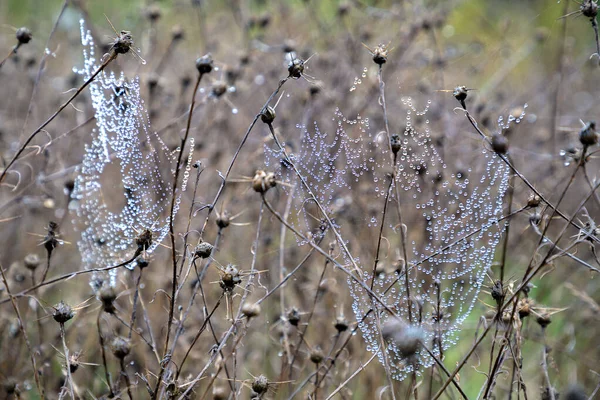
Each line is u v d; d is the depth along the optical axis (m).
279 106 4.77
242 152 4.31
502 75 5.73
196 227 3.84
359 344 3.38
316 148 4.07
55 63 5.62
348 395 2.97
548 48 6.60
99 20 6.30
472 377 3.64
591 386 3.56
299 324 3.13
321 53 4.89
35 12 6.90
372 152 3.99
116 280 3.47
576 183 4.60
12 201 3.57
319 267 3.75
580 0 2.88
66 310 2.25
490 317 2.73
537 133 5.27
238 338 2.49
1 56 5.34
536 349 3.95
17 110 4.88
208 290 3.67
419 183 3.88
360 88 4.70
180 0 5.89
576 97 6.11
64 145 4.52
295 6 6.32
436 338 2.79
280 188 3.89
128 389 2.42
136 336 3.30
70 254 4.10
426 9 5.38
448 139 4.33
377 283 3.11
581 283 4.25
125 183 3.52
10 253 3.92
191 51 5.71
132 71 4.50
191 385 2.38
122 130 3.51
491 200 3.92
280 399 3.21
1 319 3.29
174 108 4.58
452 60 5.79
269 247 3.87
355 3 5.18
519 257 4.28
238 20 5.65
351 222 3.79
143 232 2.27
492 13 7.25
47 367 3.21
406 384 3.37
